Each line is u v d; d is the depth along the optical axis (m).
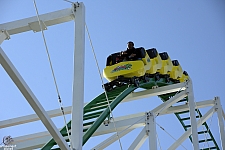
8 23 12.57
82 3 12.11
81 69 10.69
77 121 9.88
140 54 18.00
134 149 14.41
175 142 17.91
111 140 14.64
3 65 7.68
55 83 10.18
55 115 16.12
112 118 14.39
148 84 18.98
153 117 14.83
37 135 15.29
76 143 9.59
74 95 10.30
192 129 17.50
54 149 11.89
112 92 17.11
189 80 18.23
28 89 8.08
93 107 15.65
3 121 15.63
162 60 19.80
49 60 10.27
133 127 14.98
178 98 17.81
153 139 14.48
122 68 17.42
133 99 18.14
